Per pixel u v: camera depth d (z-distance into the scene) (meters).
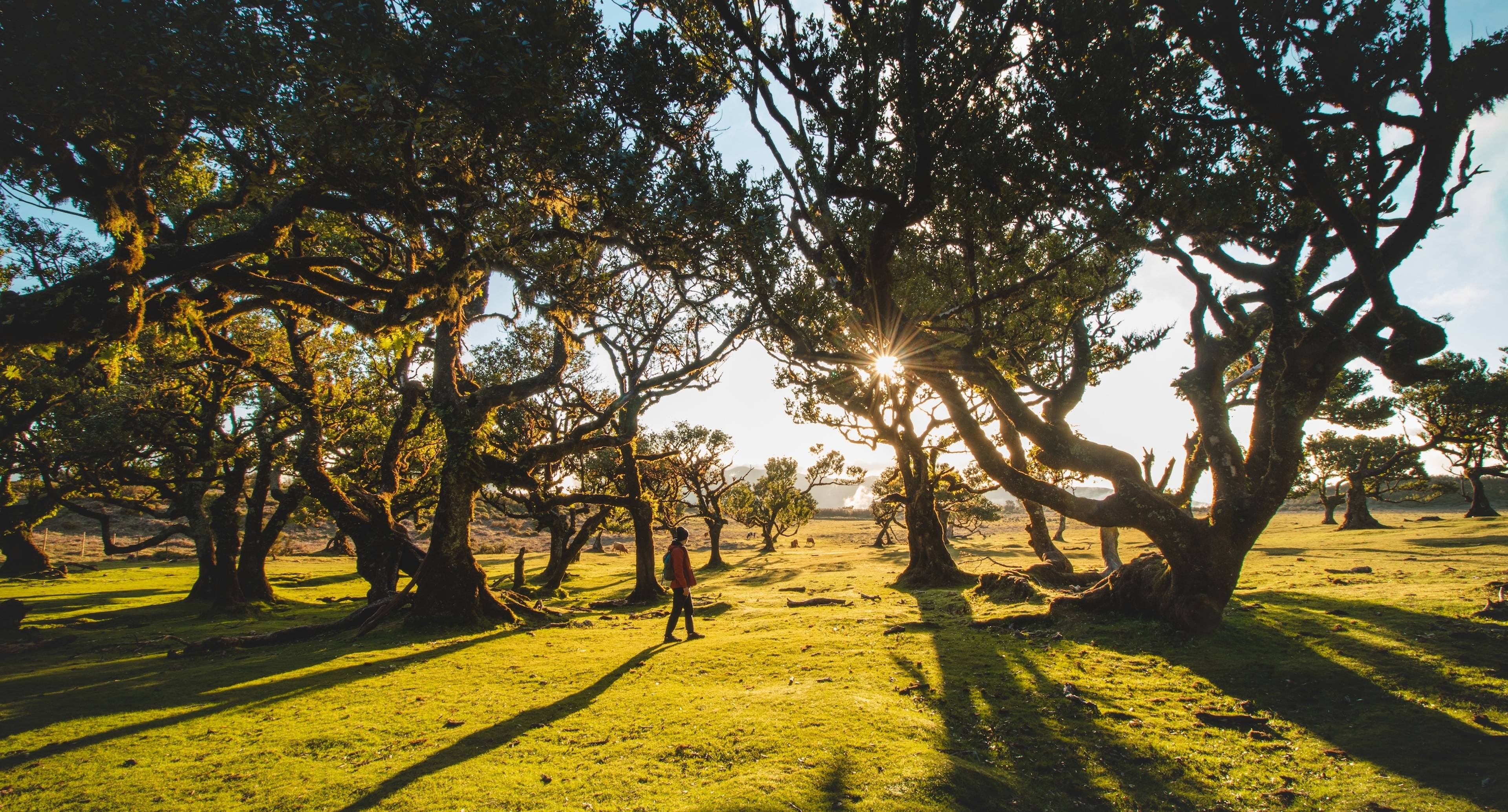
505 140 7.75
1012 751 6.24
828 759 5.74
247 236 7.83
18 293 7.11
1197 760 6.02
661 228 8.58
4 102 6.03
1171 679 8.54
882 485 35.09
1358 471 43.41
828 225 8.83
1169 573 11.03
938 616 14.23
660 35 8.30
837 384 10.50
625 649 11.75
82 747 6.88
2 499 25.56
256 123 6.94
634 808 4.99
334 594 26.69
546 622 16.56
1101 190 8.29
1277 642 9.41
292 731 7.32
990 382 10.68
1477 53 7.15
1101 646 10.39
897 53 8.15
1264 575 17.86
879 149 8.92
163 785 5.79
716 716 7.16
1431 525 38.88
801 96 8.61
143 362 14.94
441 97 7.07
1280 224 9.27
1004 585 16.08
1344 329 8.74
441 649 12.50
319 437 18.50
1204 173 7.99
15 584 29.12
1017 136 8.43
